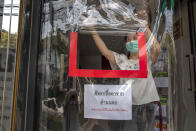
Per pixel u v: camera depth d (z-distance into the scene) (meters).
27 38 0.88
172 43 0.98
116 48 0.92
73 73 0.90
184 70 1.14
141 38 0.93
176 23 1.18
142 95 0.89
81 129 0.89
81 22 0.93
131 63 0.90
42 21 0.93
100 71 0.90
